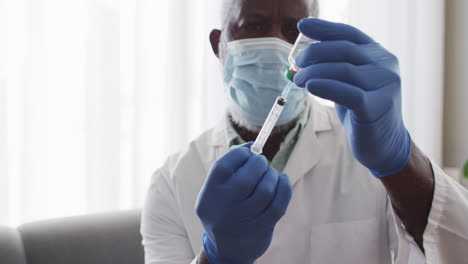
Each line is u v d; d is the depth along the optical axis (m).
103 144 2.16
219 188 0.66
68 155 2.13
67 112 2.12
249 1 0.99
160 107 2.27
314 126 1.11
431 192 0.74
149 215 1.13
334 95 0.58
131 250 1.56
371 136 0.64
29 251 1.44
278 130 1.07
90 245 1.51
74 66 2.13
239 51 1.01
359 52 0.63
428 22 2.71
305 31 0.66
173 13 2.27
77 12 2.13
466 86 2.64
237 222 0.67
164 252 1.05
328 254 1.00
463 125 2.67
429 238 0.75
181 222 1.10
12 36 2.03
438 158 2.74
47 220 1.54
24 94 2.05
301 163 1.05
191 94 2.31
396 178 0.71
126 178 2.22
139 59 2.21
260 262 1.00
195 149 1.17
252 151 0.74
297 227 1.01
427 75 2.72
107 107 2.17
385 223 1.03
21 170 2.05
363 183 1.04
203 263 0.77
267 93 1.01
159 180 1.16
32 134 2.07
